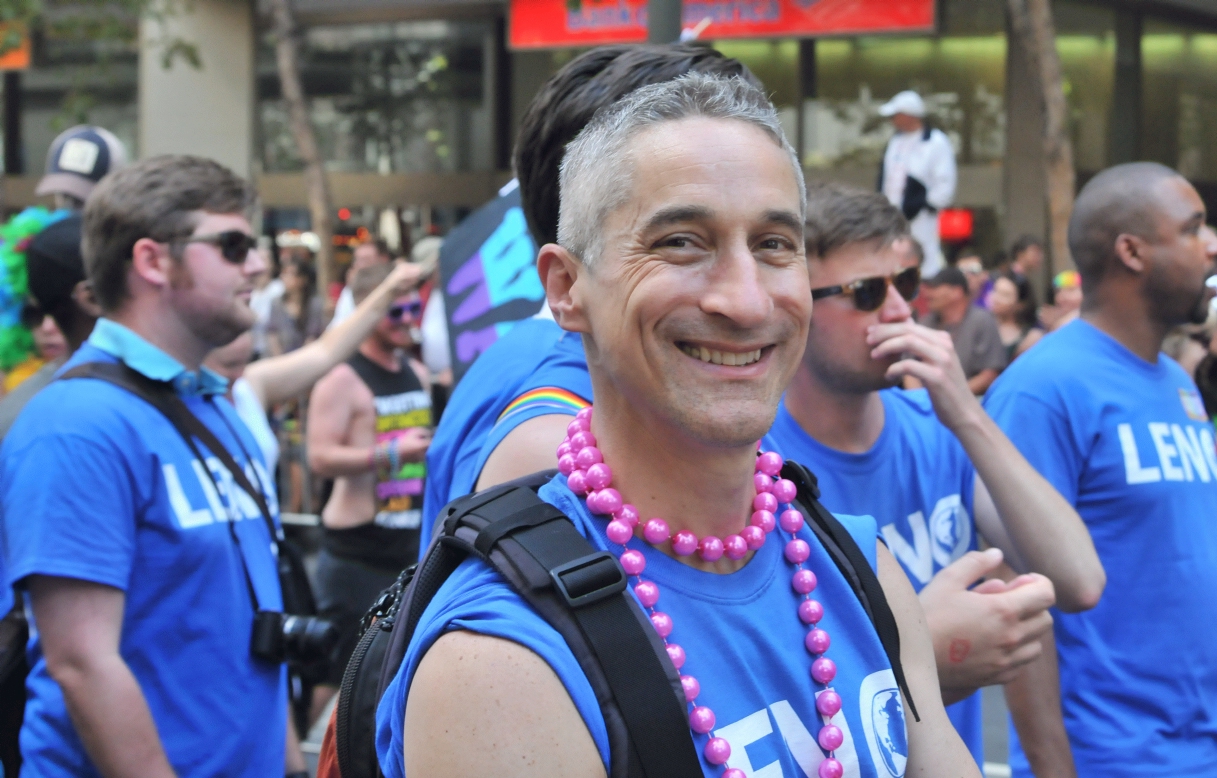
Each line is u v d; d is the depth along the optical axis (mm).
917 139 7648
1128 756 2475
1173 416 2643
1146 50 13273
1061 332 2719
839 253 2053
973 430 1999
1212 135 13523
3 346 3035
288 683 2600
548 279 1175
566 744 942
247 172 14797
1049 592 1594
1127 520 2541
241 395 3650
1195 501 2594
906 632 1257
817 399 2135
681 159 1045
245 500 2303
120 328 2219
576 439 1162
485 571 1031
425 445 4586
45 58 15562
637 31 11844
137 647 2098
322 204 11758
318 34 15156
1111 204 2648
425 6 14641
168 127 14703
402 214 15133
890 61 13344
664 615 1054
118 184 2264
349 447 4730
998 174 13031
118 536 2029
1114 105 13250
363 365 4797
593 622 977
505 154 14875
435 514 1754
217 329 2295
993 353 7152
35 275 2611
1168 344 4383
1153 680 2502
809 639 1131
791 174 1093
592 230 1092
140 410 2137
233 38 14656
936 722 1230
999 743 4762
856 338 2064
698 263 1051
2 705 2164
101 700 1949
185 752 2105
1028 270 9172
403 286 3895
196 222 2254
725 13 11867
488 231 2537
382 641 1220
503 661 954
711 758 1014
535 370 1605
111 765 1945
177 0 14562
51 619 1979
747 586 1126
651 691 966
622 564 1072
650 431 1100
